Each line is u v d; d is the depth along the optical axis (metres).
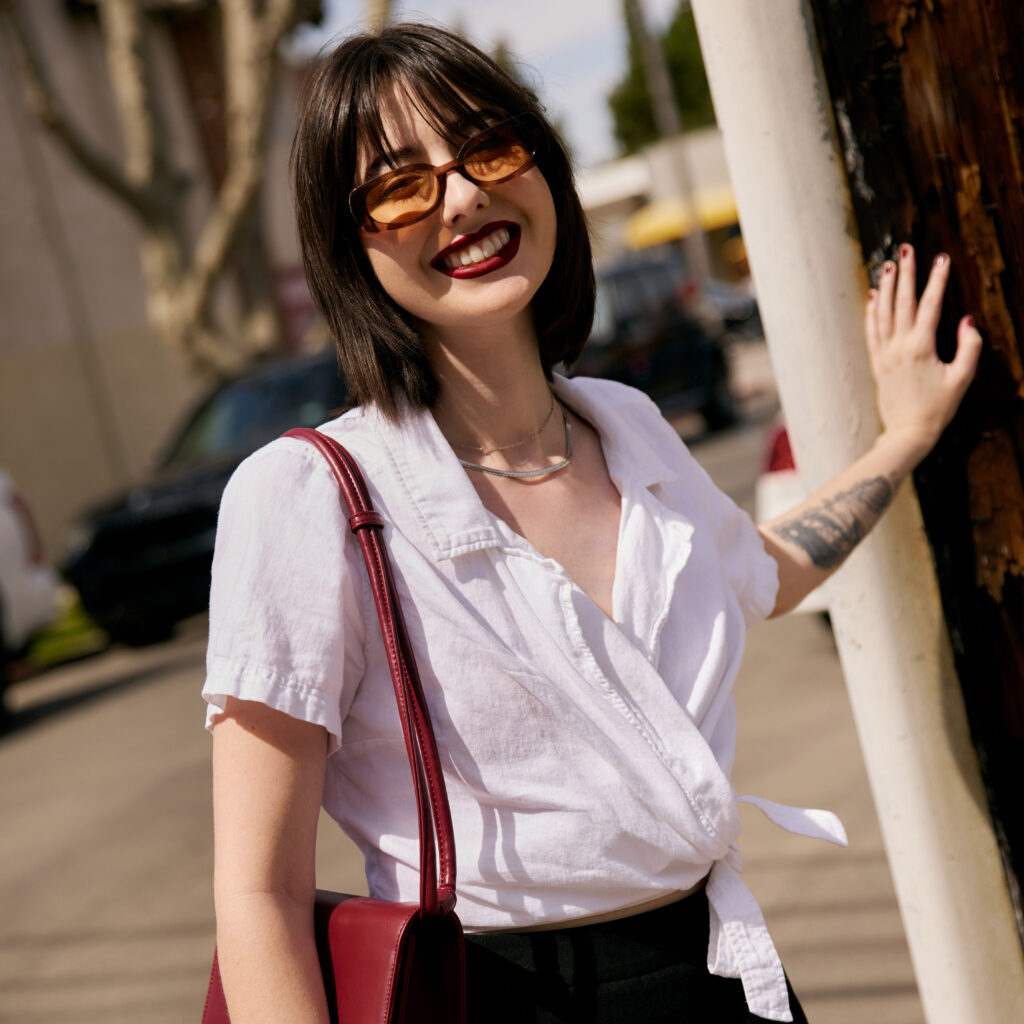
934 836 1.60
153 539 8.45
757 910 1.23
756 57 1.49
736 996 1.24
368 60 1.22
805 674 5.11
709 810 1.18
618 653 1.20
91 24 15.20
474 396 1.29
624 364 13.20
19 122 14.27
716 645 1.27
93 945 3.80
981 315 1.46
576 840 1.16
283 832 1.09
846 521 1.48
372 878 1.21
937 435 1.50
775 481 5.05
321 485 1.15
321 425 1.25
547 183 1.31
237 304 16.28
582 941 1.19
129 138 12.55
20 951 3.86
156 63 15.80
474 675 1.14
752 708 4.79
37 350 14.30
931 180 1.44
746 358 22.19
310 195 1.24
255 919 1.06
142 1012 3.29
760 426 14.19
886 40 1.43
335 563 1.13
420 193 1.19
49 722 7.47
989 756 1.56
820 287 1.53
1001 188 1.39
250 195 12.22
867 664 1.60
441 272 1.23
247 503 1.14
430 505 1.17
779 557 1.48
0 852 4.93
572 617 1.17
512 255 1.24
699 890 1.25
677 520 1.30
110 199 15.19
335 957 1.09
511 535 1.20
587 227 1.36
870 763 1.65
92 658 9.68
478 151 1.20
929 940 1.63
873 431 1.55
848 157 1.50
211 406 9.14
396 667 1.12
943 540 1.54
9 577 7.91
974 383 1.48
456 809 1.17
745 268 33.25
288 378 9.02
